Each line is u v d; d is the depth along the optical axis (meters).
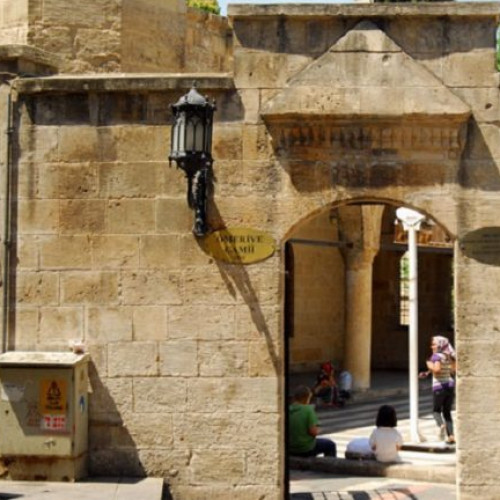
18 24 16.31
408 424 23.66
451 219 13.11
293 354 31.38
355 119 13.03
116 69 16.48
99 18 16.44
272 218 13.28
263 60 13.24
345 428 23.41
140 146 13.45
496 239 13.07
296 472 16.91
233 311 13.30
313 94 13.07
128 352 13.42
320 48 13.18
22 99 13.60
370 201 13.32
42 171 13.57
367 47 13.07
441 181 13.11
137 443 13.38
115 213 13.48
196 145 12.60
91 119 13.52
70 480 13.00
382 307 36.62
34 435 12.91
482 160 13.09
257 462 13.23
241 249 13.30
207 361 13.32
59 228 13.53
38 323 13.53
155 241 13.41
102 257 13.48
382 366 36.62
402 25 13.12
